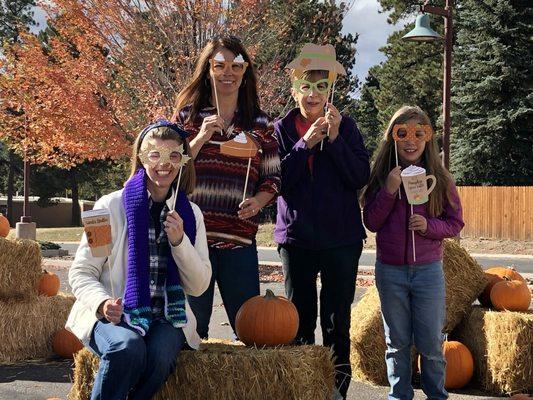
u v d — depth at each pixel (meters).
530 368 5.22
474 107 28.55
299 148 4.30
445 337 5.59
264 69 13.82
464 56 29.62
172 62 13.12
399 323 4.45
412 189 4.20
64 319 6.53
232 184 4.18
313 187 4.41
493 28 28.25
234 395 3.60
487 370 5.40
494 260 18.56
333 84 4.43
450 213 4.45
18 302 6.29
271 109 13.80
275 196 4.26
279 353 3.66
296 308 4.46
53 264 16.06
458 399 5.13
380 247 4.49
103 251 3.38
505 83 28.22
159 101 12.95
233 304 4.25
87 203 45.81
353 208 4.47
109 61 13.78
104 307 3.29
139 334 3.34
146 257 3.46
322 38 14.73
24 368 5.88
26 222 21.41
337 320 4.44
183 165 3.63
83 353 3.93
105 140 13.84
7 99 14.21
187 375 3.62
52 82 13.70
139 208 3.52
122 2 12.89
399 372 4.48
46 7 13.55
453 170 29.44
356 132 4.54
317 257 4.49
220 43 4.24
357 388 5.36
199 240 3.68
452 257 5.64
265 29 13.87
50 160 15.42
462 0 32.66
